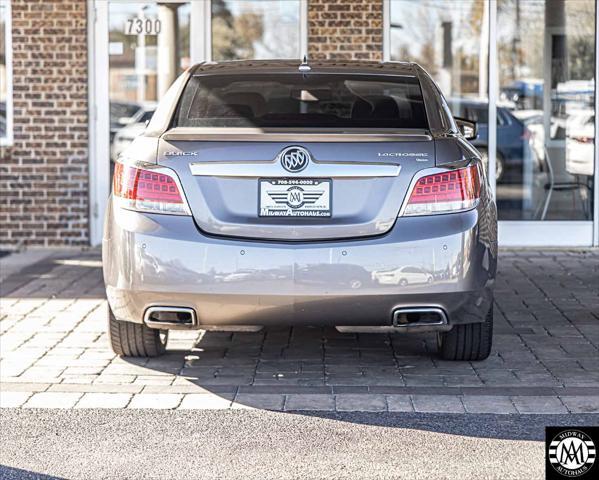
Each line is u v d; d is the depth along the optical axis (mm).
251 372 5953
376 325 5406
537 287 8555
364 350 6492
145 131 5797
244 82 6141
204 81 6164
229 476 4285
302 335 6914
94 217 10594
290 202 5273
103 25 10539
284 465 4414
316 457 4512
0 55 10469
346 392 5527
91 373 5895
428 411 5176
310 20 10430
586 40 10477
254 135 5309
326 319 5355
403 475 4281
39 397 5422
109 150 10602
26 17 10391
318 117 5883
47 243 10562
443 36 10492
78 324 7164
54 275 9086
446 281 5289
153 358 6250
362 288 5242
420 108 5949
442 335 6086
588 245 10617
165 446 4668
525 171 10609
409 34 10477
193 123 5773
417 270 5258
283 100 5996
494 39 10477
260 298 5266
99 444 4699
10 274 9133
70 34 10398
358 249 5234
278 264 5230
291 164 5262
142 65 10594
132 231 5355
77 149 10469
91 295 8180
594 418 5055
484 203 5477
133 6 10555
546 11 10484
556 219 10641
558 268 9461
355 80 6191
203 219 5297
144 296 5367
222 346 6586
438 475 4281
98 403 5324
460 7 10477
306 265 5230
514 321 7285
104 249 5598
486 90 10555
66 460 4484
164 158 5352
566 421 5012
